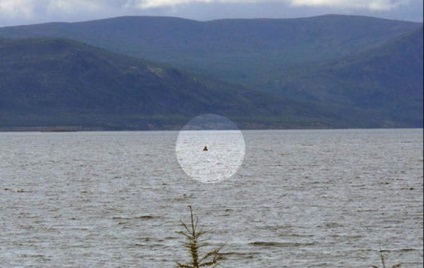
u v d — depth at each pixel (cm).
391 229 18675
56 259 15488
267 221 19812
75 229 18512
